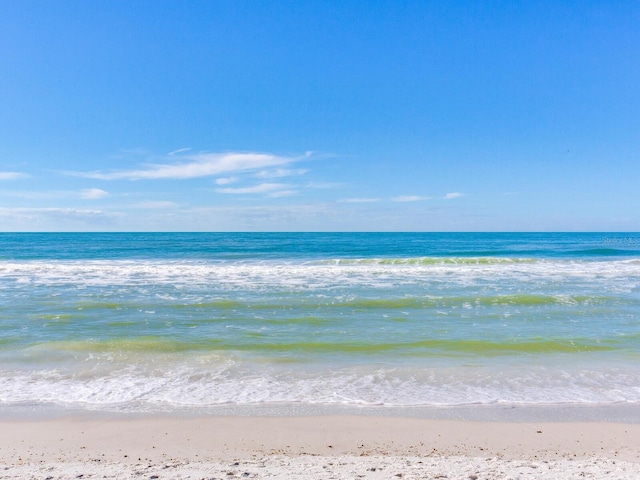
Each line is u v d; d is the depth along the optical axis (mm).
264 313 13898
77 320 12906
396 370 9031
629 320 13148
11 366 9109
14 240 72375
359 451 5805
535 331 11922
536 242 63781
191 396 7672
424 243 60375
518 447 5934
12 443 5977
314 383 8320
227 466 5164
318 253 40438
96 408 7160
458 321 12992
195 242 63438
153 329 11992
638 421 6770
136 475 4793
